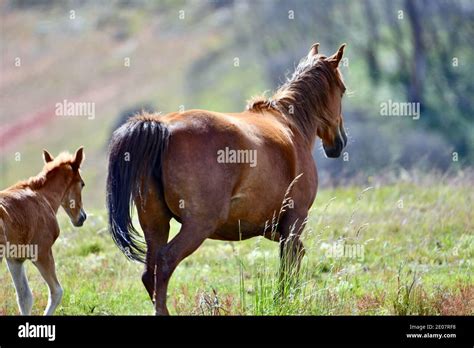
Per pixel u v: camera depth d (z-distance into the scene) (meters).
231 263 15.59
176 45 69.62
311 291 12.22
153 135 11.25
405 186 22.16
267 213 12.16
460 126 49.69
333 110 14.19
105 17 76.25
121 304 13.46
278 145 12.35
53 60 68.94
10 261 12.52
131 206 11.29
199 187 11.23
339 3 59.06
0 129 60.69
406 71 54.78
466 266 15.05
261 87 59.28
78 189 13.88
